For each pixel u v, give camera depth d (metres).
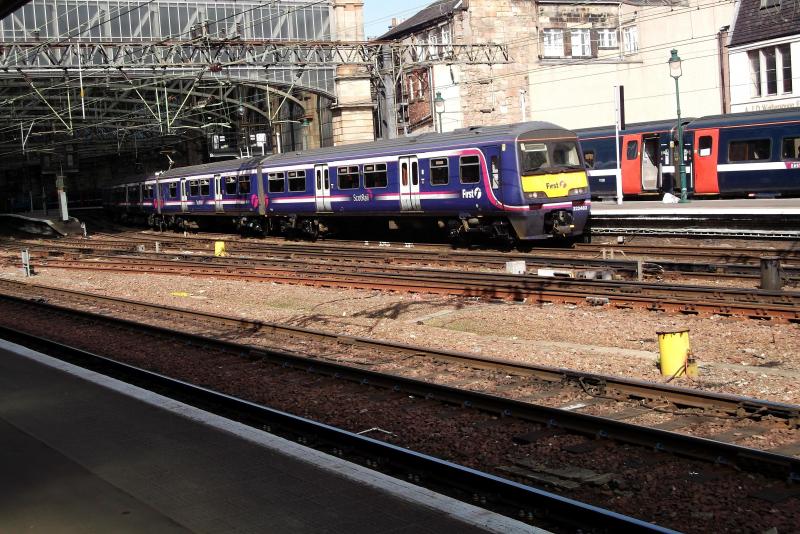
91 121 59.72
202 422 8.84
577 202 26.45
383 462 8.05
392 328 15.76
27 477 7.32
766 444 8.17
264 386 11.83
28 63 43.06
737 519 6.57
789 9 40.44
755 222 26.58
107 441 8.30
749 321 14.40
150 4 47.34
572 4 53.75
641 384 9.84
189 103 59.12
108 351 15.07
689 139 33.06
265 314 18.80
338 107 48.91
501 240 27.73
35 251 39.97
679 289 16.66
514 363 11.41
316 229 35.09
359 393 11.07
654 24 55.12
